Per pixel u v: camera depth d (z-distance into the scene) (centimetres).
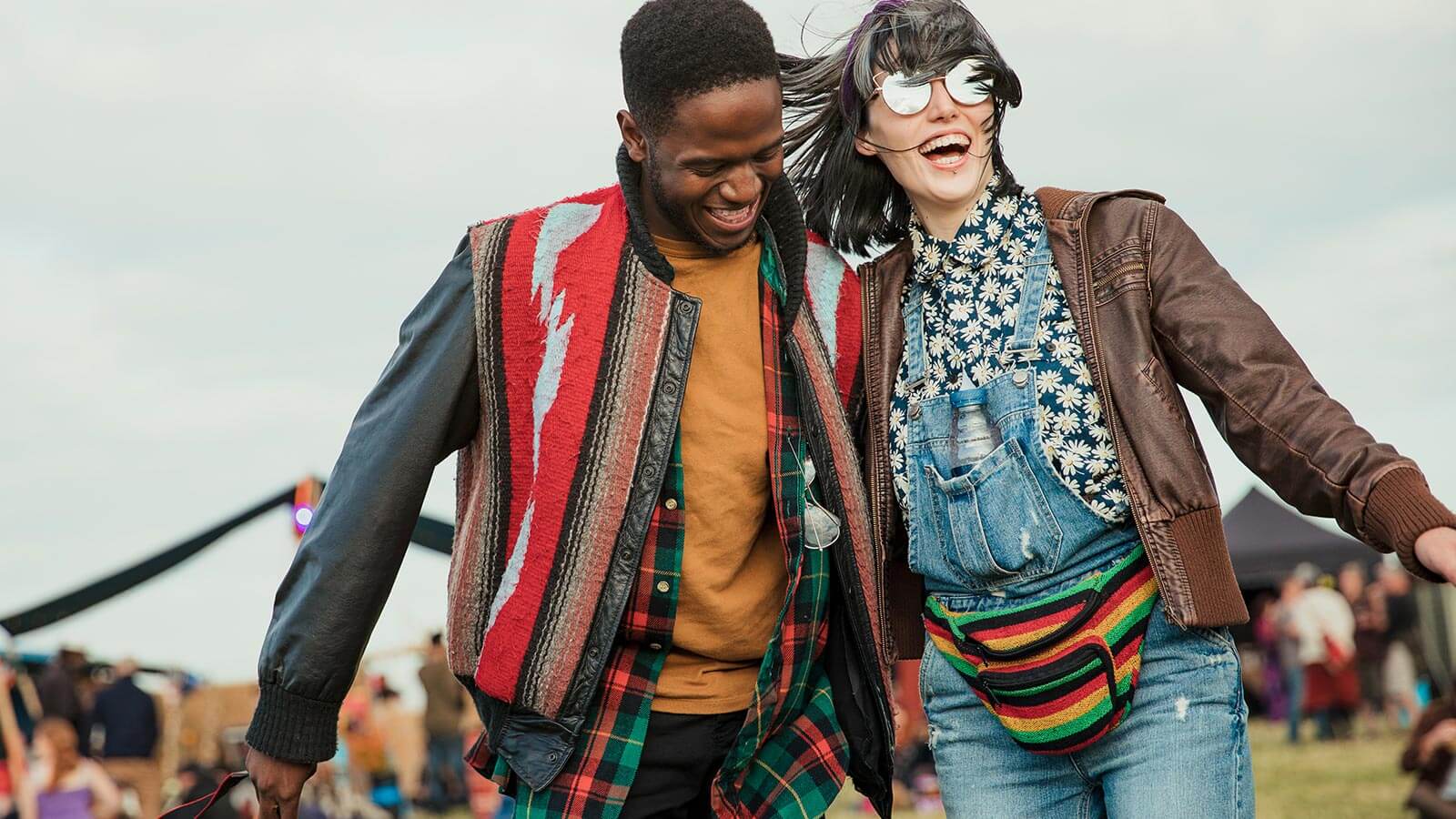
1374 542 220
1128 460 242
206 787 827
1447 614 1608
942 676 269
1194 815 245
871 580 266
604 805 253
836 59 276
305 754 250
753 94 234
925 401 262
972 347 258
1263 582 1834
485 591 257
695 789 266
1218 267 247
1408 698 1590
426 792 1559
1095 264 250
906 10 262
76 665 1375
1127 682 246
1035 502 248
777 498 255
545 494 250
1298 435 228
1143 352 243
